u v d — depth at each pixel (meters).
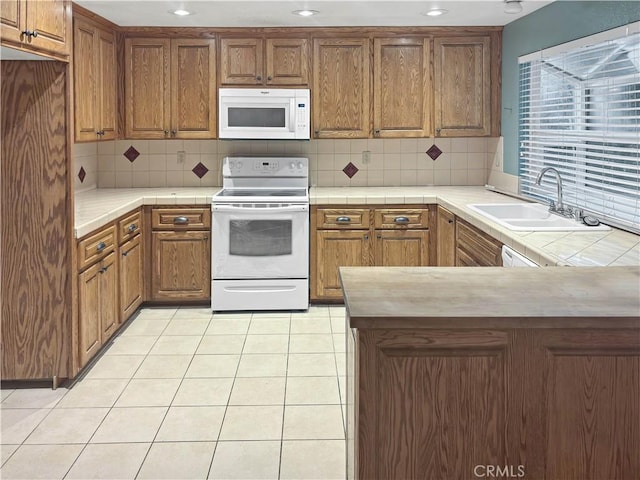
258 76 4.96
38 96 3.18
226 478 2.46
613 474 1.71
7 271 3.27
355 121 5.04
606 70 3.42
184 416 3.01
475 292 1.85
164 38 4.93
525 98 4.63
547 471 1.71
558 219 3.55
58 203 3.23
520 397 1.69
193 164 5.42
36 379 3.34
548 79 4.24
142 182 5.41
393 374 1.68
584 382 1.69
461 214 4.00
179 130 5.01
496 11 4.39
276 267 4.75
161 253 4.79
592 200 3.67
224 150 5.41
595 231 3.17
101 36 4.54
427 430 1.69
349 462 2.17
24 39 2.73
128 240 4.38
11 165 3.21
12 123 3.20
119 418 2.99
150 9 4.25
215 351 3.90
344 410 3.07
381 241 4.84
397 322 1.63
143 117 4.98
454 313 1.65
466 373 1.68
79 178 4.96
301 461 2.59
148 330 4.32
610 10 3.30
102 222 3.70
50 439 2.78
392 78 5.02
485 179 5.47
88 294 3.53
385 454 1.70
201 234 4.78
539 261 2.61
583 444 1.70
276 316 4.68
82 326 3.42
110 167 5.40
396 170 5.45
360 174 5.45
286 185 5.29
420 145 5.45
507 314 1.64
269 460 2.60
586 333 1.67
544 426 1.70
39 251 3.26
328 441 2.76
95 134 4.40
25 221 3.24
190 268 4.81
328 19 4.66
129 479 2.46
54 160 3.21
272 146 5.41
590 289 1.88
